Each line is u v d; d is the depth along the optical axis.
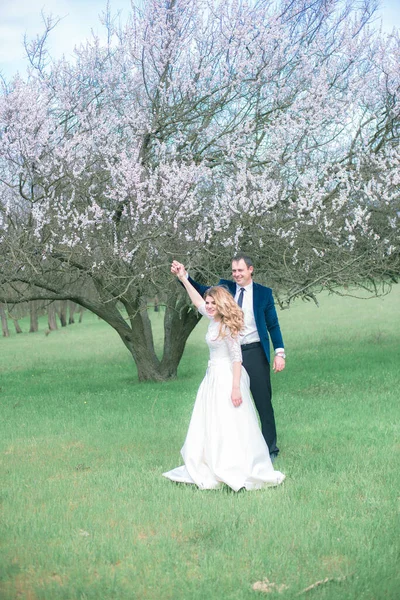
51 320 36.50
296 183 10.31
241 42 10.23
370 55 10.63
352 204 10.23
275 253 10.38
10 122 9.70
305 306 35.56
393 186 9.87
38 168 10.01
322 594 3.09
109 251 10.23
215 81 10.51
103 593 3.20
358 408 8.12
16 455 6.38
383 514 4.16
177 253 9.78
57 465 5.86
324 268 10.74
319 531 3.88
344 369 12.60
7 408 10.03
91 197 9.88
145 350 13.27
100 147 9.96
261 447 5.03
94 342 27.11
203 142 11.12
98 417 8.37
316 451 6.05
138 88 11.05
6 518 4.34
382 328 22.61
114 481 5.14
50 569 3.51
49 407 9.74
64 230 10.20
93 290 14.68
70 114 10.75
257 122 10.67
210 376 5.10
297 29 10.80
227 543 3.76
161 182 9.98
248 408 5.03
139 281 10.69
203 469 5.00
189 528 4.05
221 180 10.42
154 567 3.50
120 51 10.77
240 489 4.84
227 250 10.12
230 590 3.21
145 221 9.74
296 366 13.95
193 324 13.28
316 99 9.90
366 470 5.27
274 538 3.82
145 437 6.89
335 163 10.40
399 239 10.54
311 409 8.24
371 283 12.75
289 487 4.81
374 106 10.76
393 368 12.03
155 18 10.46
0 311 35.03
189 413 8.43
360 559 3.50
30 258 10.65
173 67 10.63
